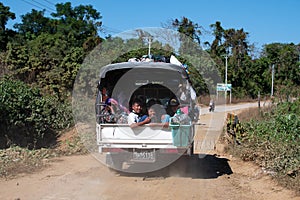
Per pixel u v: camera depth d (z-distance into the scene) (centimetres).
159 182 809
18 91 1304
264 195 719
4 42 3666
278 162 863
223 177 866
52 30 5059
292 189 736
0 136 1207
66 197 675
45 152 1091
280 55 6091
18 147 1104
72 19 4731
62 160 1026
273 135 1109
